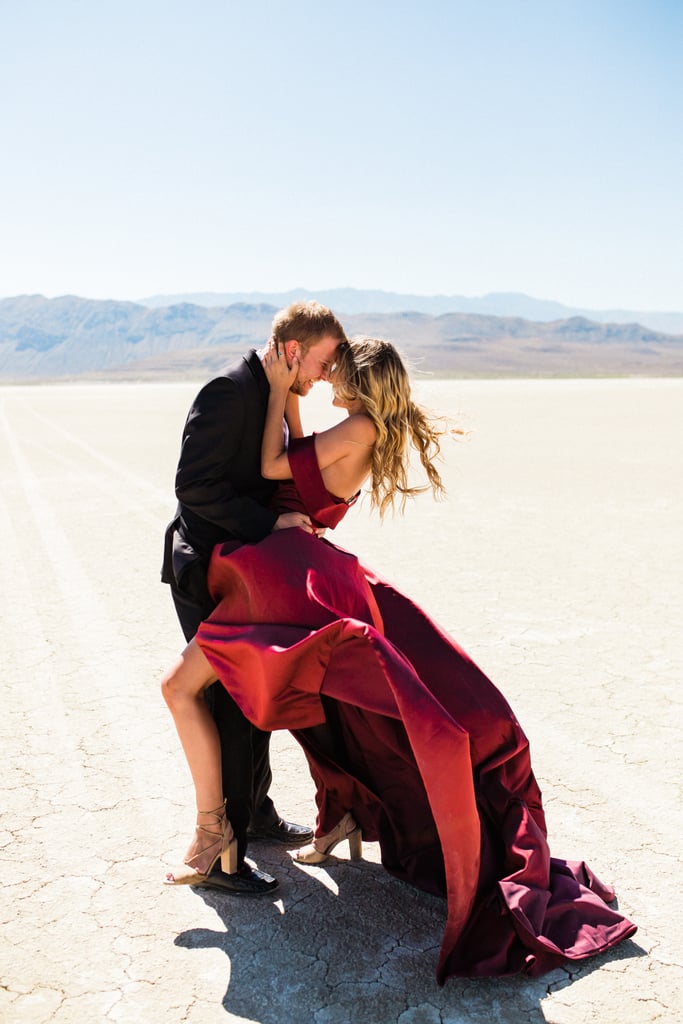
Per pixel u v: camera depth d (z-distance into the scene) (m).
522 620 6.62
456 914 2.73
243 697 2.97
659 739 4.53
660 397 50.50
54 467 17.69
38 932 3.01
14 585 8.00
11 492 14.17
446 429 3.34
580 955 2.81
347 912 3.14
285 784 4.17
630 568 8.34
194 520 3.25
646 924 3.03
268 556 3.00
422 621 3.21
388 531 10.48
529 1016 2.59
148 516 11.68
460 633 6.30
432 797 2.68
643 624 6.51
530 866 2.92
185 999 2.67
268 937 2.99
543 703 5.01
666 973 2.77
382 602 3.27
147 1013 2.61
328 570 3.01
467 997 2.68
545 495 13.34
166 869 3.41
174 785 4.11
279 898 3.24
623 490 13.75
